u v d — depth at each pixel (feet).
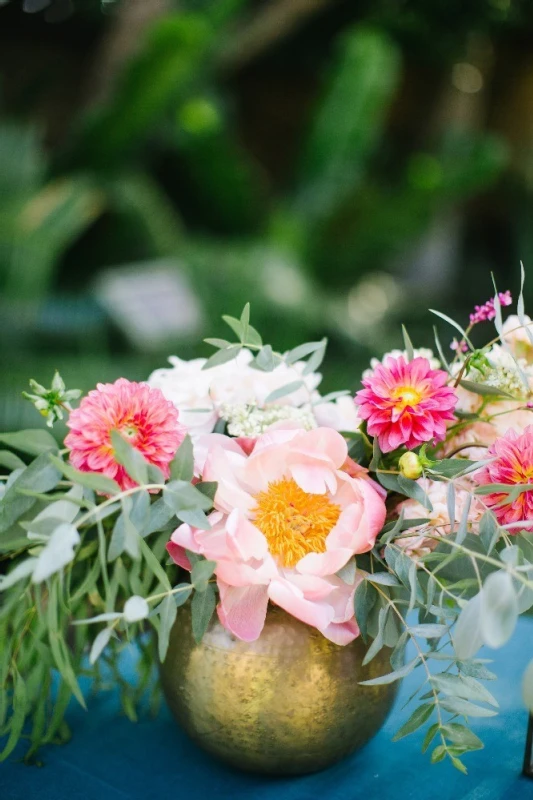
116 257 17.99
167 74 15.07
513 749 3.54
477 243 26.91
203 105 17.30
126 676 3.89
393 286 21.70
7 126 15.67
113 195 16.80
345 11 23.35
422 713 3.08
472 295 25.40
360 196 18.24
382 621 3.04
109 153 16.58
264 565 3.04
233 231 20.13
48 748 3.55
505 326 3.34
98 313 15.03
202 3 17.53
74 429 3.00
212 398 3.33
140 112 15.75
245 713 3.18
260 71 25.63
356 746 3.32
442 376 3.09
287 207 19.45
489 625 2.72
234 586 3.12
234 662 3.15
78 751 3.54
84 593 3.34
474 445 3.23
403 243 19.16
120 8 18.69
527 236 24.38
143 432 3.02
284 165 26.89
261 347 3.26
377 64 18.08
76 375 12.53
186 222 20.98
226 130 20.13
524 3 15.92
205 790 3.37
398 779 3.41
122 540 2.94
